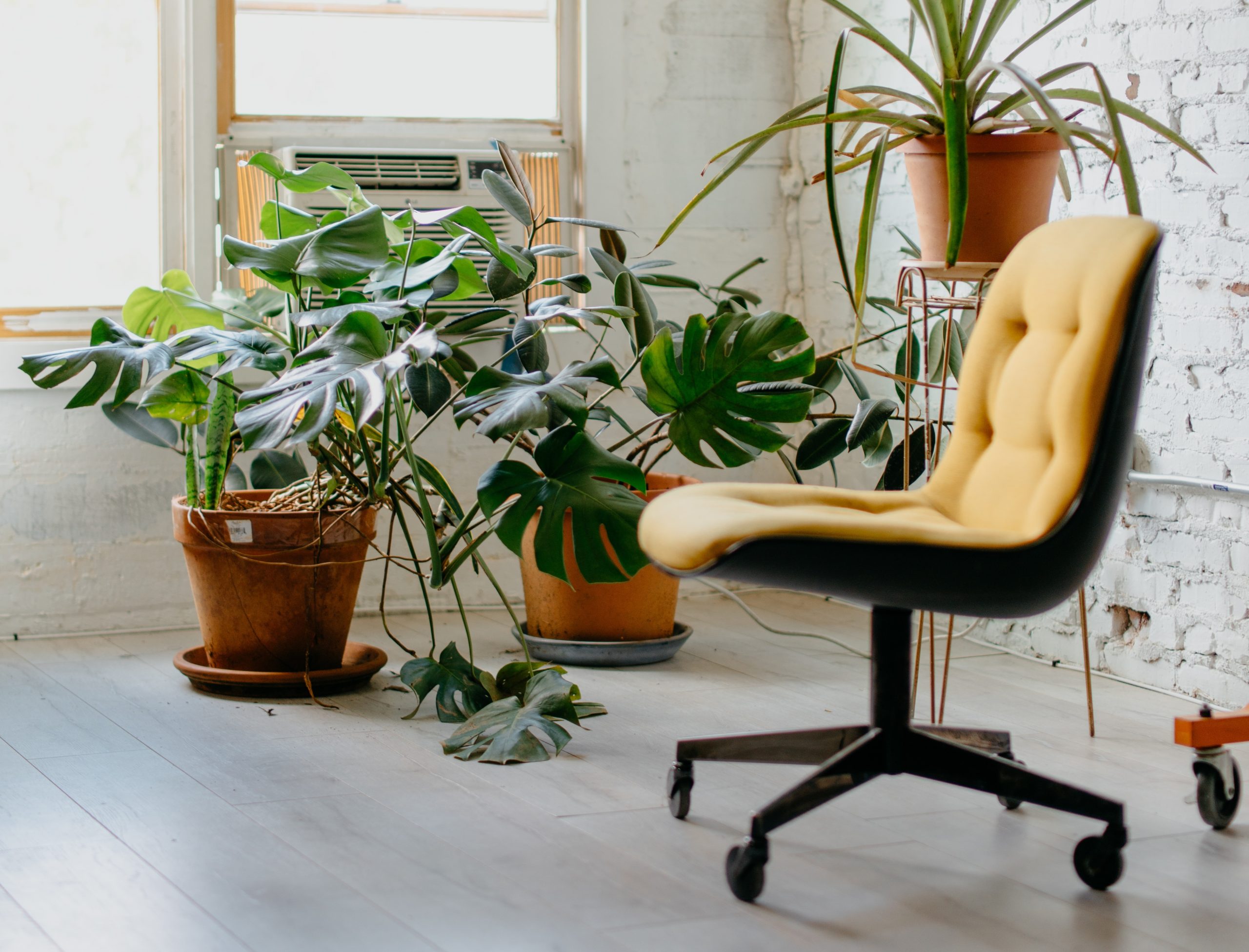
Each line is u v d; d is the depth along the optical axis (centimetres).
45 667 288
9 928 152
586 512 243
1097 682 286
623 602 297
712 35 374
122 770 215
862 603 172
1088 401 166
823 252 381
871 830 193
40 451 317
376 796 204
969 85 228
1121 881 174
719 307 303
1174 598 273
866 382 365
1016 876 176
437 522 301
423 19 351
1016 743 237
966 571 160
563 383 238
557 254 274
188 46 324
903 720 179
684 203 375
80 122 322
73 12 319
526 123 362
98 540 323
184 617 332
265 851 179
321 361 236
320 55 343
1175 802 206
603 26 360
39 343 316
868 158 250
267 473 302
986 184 229
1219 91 257
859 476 371
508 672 258
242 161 336
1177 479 268
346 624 273
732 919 159
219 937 151
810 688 279
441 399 253
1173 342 271
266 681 262
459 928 155
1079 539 163
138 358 245
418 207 346
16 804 197
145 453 325
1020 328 203
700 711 259
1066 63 288
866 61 360
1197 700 268
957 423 206
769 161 385
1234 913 164
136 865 173
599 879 171
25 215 320
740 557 157
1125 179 204
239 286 337
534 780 213
